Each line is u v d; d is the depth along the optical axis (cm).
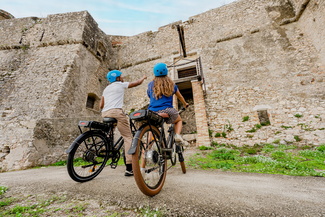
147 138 165
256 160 329
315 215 96
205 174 225
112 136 234
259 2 827
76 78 730
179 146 227
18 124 493
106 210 112
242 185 162
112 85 241
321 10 585
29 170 365
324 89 562
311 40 644
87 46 841
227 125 635
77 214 108
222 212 101
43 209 117
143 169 138
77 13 880
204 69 787
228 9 892
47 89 640
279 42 702
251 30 781
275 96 616
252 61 712
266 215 97
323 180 188
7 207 124
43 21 870
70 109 662
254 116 614
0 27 866
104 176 216
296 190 146
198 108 619
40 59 750
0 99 620
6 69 710
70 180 198
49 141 490
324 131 505
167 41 995
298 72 620
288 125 559
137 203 119
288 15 741
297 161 315
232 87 696
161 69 184
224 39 821
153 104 180
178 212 103
